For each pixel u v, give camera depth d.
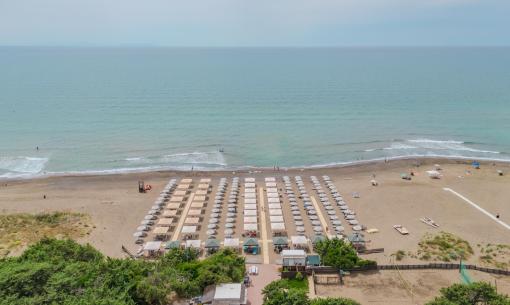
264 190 73.12
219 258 45.84
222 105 149.75
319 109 143.25
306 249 52.88
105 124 119.50
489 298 35.69
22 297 32.47
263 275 46.34
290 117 130.75
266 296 39.41
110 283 36.81
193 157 93.50
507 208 65.50
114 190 74.19
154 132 112.12
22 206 66.56
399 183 77.06
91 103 150.12
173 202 66.06
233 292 39.59
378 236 56.34
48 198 70.19
